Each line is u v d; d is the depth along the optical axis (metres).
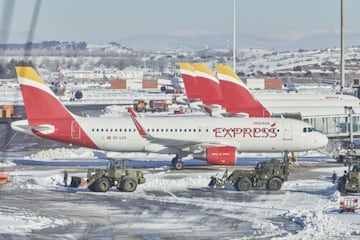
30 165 183.00
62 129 173.88
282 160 194.12
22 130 172.88
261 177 143.75
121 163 143.62
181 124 176.25
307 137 178.25
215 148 171.88
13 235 100.25
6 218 112.94
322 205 126.38
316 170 175.75
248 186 142.88
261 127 177.00
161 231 104.06
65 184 148.38
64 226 107.31
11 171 170.75
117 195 137.62
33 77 172.88
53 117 174.50
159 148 175.25
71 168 176.50
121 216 116.00
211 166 181.38
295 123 178.75
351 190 138.88
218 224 109.62
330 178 160.75
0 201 130.00
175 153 176.00
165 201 130.75
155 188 146.38
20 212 118.69
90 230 104.38
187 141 173.88
